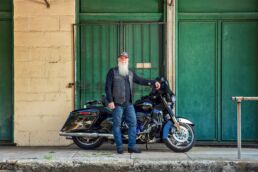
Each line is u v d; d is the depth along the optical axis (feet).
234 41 33.09
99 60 33.24
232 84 33.09
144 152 29.45
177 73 33.04
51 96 32.78
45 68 32.73
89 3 33.17
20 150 30.71
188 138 29.48
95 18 33.14
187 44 33.12
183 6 33.09
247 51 33.04
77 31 32.89
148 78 33.04
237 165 25.85
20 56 32.73
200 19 33.06
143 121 29.35
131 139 28.73
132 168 25.91
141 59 33.17
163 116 29.48
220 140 33.04
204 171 25.85
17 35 32.73
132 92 31.91
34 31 32.73
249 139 33.04
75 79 32.81
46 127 32.78
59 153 29.25
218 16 33.06
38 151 30.22
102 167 26.02
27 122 32.78
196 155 28.27
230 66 33.12
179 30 33.12
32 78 32.78
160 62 33.01
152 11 33.06
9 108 33.35
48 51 32.73
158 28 32.96
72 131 30.27
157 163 25.93
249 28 33.01
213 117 33.19
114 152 29.50
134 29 33.12
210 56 33.14
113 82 28.55
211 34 33.12
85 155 28.32
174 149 29.30
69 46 32.73
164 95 29.50
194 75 33.22
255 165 25.81
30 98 32.78
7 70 33.30
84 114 30.22
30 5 32.73
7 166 26.37
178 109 33.14
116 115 28.48
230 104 33.12
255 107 33.04
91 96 33.19
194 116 33.22
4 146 32.60
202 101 33.22
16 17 32.76
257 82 32.96
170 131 29.32
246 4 33.01
